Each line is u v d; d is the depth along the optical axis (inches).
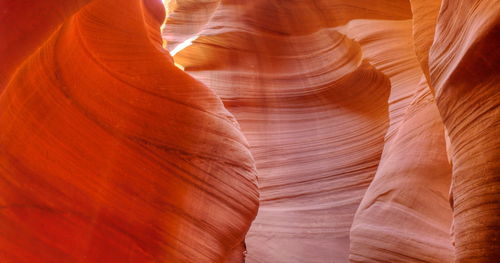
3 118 122.0
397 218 216.8
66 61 149.2
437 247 195.6
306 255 290.4
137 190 159.9
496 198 81.6
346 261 283.6
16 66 103.7
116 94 169.6
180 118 182.2
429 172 217.3
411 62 293.7
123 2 183.9
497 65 84.3
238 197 182.9
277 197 316.5
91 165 151.7
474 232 87.5
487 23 86.1
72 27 149.4
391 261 209.5
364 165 311.3
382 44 314.5
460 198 94.7
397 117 273.9
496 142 83.1
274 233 301.9
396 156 237.6
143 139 169.5
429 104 234.5
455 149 99.0
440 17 119.3
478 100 90.0
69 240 139.3
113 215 151.3
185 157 175.6
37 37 104.0
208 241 166.9
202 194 173.5
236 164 187.6
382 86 312.7
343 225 297.0
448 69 104.3
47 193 137.2
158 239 156.2
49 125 141.3
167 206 163.3
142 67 184.4
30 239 131.1
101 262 144.2
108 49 174.1
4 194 125.0
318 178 318.0
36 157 135.8
